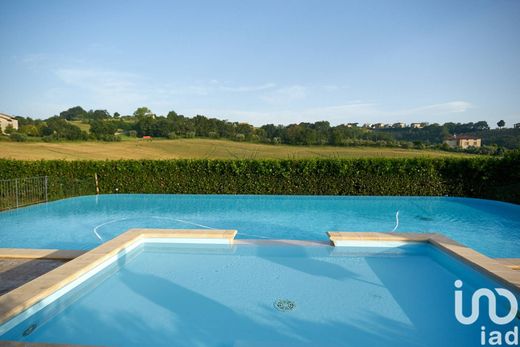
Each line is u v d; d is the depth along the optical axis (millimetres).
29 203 13766
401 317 4422
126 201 14789
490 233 9289
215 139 43375
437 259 6473
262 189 15945
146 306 4719
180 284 5430
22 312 3998
